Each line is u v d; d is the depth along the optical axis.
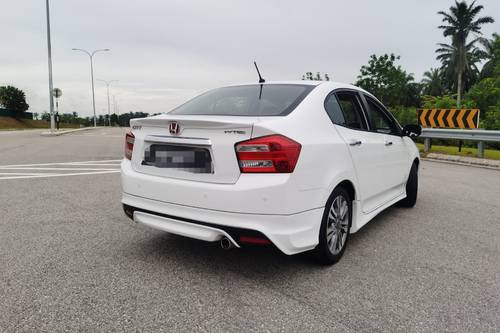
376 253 3.87
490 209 5.80
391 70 27.33
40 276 3.15
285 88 3.74
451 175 9.23
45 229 4.36
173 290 2.96
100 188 6.66
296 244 2.99
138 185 3.34
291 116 3.16
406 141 5.44
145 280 3.12
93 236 4.16
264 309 2.71
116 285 3.03
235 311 2.68
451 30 55.16
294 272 3.34
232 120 3.05
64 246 3.84
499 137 11.64
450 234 4.54
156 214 3.25
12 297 2.80
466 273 3.42
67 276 3.16
